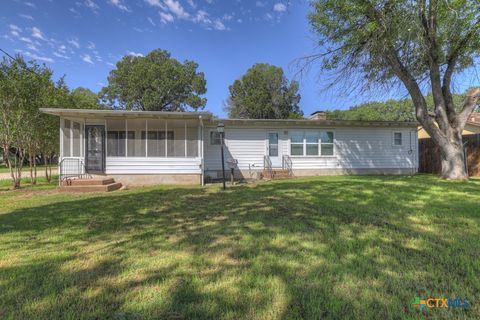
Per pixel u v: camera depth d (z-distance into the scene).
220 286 2.14
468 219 4.07
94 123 9.95
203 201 6.07
